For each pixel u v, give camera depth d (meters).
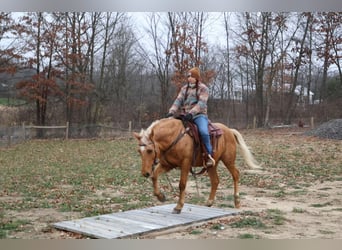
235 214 8.49
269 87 43.38
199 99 8.52
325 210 9.41
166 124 7.98
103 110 43.25
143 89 50.22
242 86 52.91
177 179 14.55
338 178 14.34
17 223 7.89
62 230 7.27
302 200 10.80
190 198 10.99
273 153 21.55
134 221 7.55
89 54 39.19
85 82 38.53
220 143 9.10
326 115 43.44
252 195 11.58
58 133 33.25
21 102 45.47
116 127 36.12
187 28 40.19
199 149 8.46
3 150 25.28
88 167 17.53
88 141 30.86
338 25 41.22
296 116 46.28
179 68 39.75
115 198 10.81
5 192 11.88
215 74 44.53
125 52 44.56
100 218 7.82
